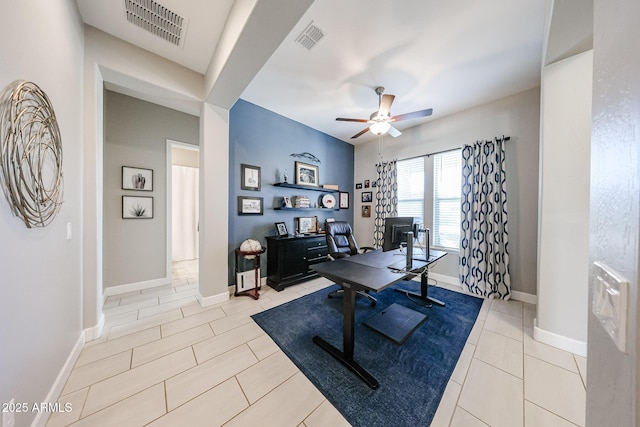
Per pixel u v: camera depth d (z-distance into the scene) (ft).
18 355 3.24
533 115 9.25
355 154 16.57
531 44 6.79
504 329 7.15
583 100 5.78
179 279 11.83
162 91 7.73
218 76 6.74
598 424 1.40
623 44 1.17
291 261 10.89
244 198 10.61
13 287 3.15
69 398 4.45
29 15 3.58
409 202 13.52
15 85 3.19
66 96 5.03
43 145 3.92
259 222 11.24
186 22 6.09
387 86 9.11
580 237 5.91
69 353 5.08
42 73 3.98
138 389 4.70
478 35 6.47
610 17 1.34
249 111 10.80
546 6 5.43
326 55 7.33
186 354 5.81
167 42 6.84
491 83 8.89
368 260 7.88
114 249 9.66
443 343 6.42
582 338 5.88
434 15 5.80
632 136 1.04
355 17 5.87
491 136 10.27
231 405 4.38
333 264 7.28
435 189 12.34
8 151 3.05
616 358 1.18
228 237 9.82
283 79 8.71
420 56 7.36
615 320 1.16
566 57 5.91
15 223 3.21
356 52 7.19
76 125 5.64
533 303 9.18
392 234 7.25
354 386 4.88
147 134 10.34
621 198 1.17
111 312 8.02
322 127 13.71
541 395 4.66
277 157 11.96
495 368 5.42
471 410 4.33
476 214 10.30
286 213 12.35
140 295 9.59
